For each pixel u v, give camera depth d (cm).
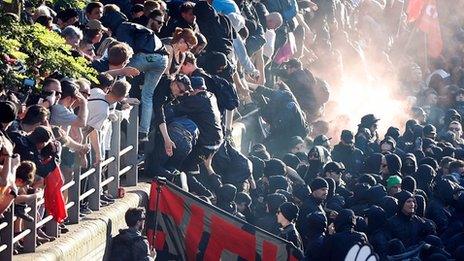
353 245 4222
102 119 4041
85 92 3891
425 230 4791
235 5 5666
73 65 3881
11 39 3716
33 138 3591
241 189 4900
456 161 5703
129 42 4472
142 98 4491
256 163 5078
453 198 5188
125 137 4450
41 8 4256
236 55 5619
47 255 3644
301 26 6894
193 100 4650
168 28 4959
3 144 3356
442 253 4662
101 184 4147
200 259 4241
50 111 3775
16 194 3384
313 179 5212
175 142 4562
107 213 4106
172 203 4241
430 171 5531
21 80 3722
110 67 4250
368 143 6025
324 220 4400
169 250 4250
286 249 4244
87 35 4316
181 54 4725
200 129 4678
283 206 4481
